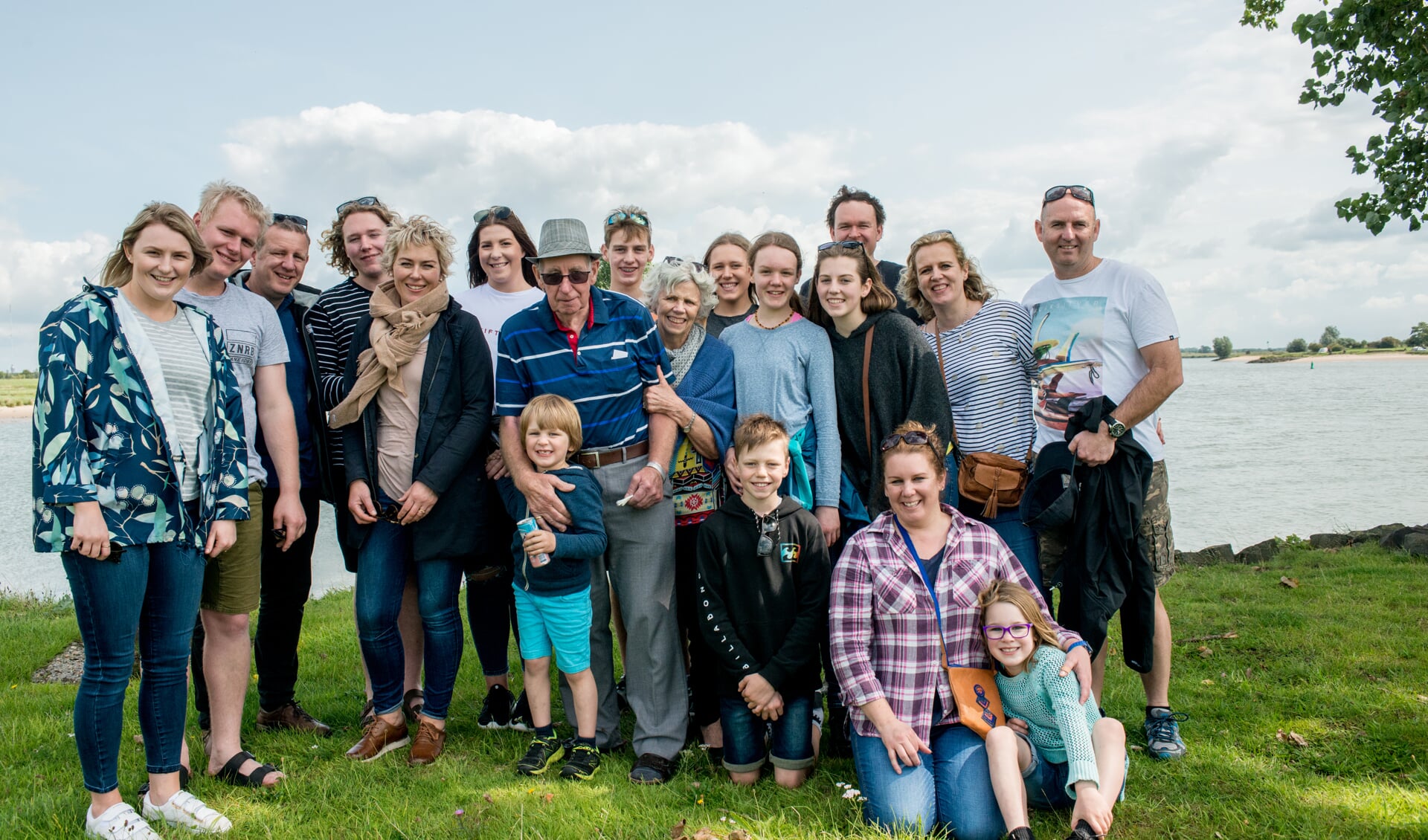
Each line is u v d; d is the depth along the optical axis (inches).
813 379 153.8
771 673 136.0
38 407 110.8
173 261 119.4
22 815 125.4
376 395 149.2
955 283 159.2
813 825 121.3
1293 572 301.0
